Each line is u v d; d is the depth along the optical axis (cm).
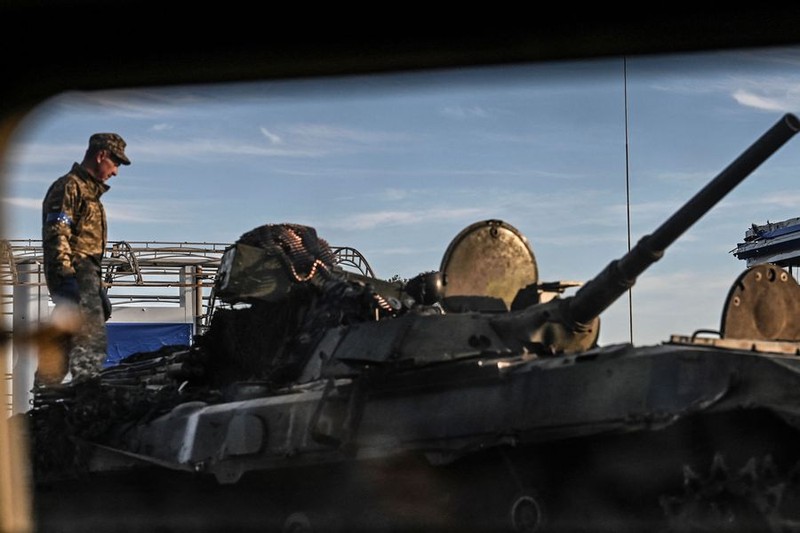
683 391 1038
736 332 1305
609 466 1118
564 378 1115
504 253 1577
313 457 1262
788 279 1362
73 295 1697
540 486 1165
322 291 1540
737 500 1017
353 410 1244
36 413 1580
